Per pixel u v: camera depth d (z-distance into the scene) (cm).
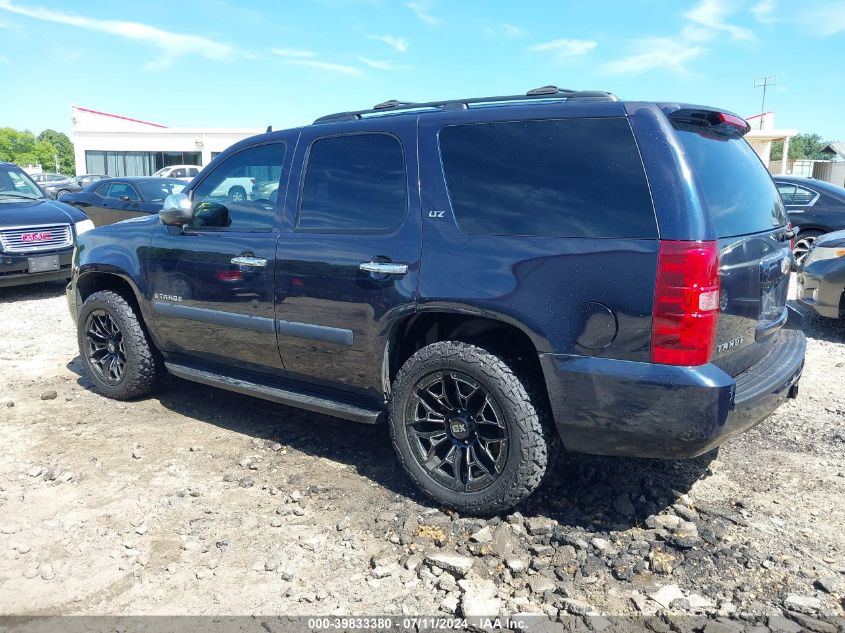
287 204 396
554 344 301
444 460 341
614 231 289
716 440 286
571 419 304
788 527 327
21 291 993
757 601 272
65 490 367
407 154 352
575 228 299
